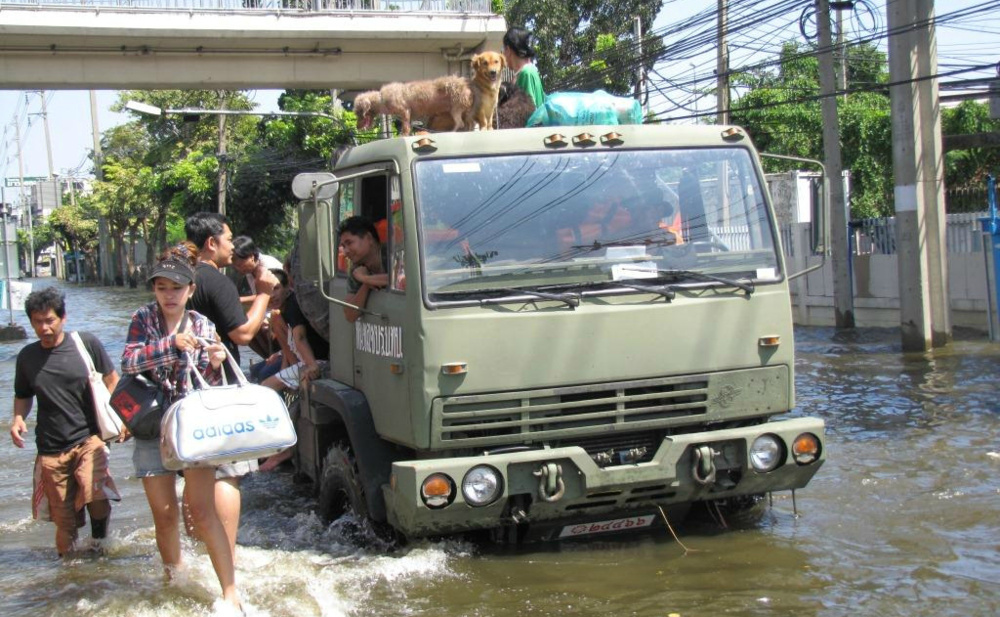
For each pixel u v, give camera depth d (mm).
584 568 5633
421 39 24125
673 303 5625
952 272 16109
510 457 5328
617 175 5797
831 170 17797
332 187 5949
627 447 5746
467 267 5402
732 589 5254
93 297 50719
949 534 6074
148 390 5336
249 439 4930
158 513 5594
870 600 5043
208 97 41562
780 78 27125
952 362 13117
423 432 5285
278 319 7773
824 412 10273
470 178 5559
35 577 6102
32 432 11883
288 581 5598
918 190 14406
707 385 5691
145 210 53656
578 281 5551
